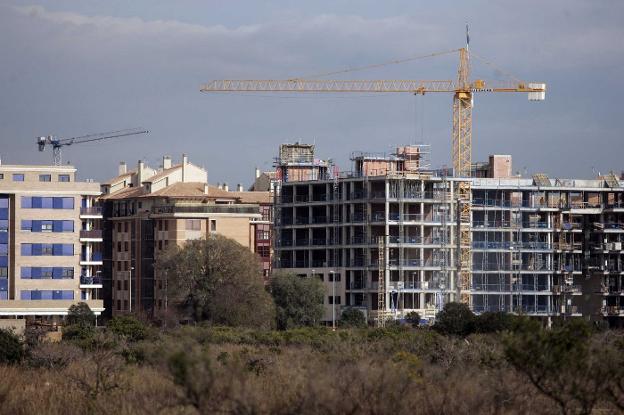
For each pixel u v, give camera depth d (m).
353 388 107.25
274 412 101.00
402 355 168.50
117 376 140.62
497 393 114.88
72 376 143.75
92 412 113.81
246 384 103.88
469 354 174.50
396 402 106.69
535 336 102.44
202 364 95.56
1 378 145.25
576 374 103.50
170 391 121.31
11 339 196.38
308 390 103.88
